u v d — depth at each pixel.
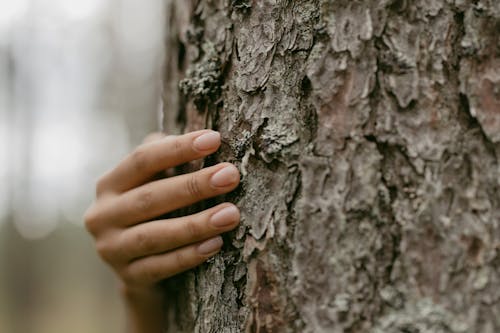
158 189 0.43
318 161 0.39
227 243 0.42
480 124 0.38
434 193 0.37
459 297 0.37
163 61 0.52
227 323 0.41
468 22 0.38
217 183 0.41
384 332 0.37
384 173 0.38
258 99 0.41
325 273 0.38
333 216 0.38
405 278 0.37
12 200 4.02
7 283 3.92
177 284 0.46
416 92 0.38
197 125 0.45
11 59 4.15
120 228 0.45
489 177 0.37
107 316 4.27
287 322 0.39
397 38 0.39
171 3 0.50
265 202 0.40
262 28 0.42
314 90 0.40
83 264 5.28
